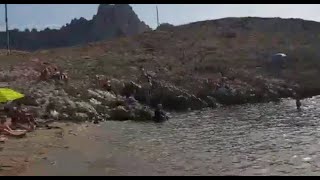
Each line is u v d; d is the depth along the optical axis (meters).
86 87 39.31
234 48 67.19
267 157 19.09
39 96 33.19
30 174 16.12
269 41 71.50
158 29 81.44
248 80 51.06
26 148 20.69
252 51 65.12
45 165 17.55
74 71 47.66
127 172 16.67
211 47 67.62
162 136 25.41
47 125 27.42
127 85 42.44
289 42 70.81
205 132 26.97
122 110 33.69
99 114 33.00
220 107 42.78
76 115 30.83
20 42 111.81
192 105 41.72
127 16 124.88
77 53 63.12
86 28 124.50
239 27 79.50
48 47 113.31
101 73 48.06
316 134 24.80
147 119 33.50
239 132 26.62
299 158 18.67
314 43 69.75
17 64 47.69
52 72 41.41
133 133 26.55
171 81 47.53
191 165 17.84
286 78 54.44
